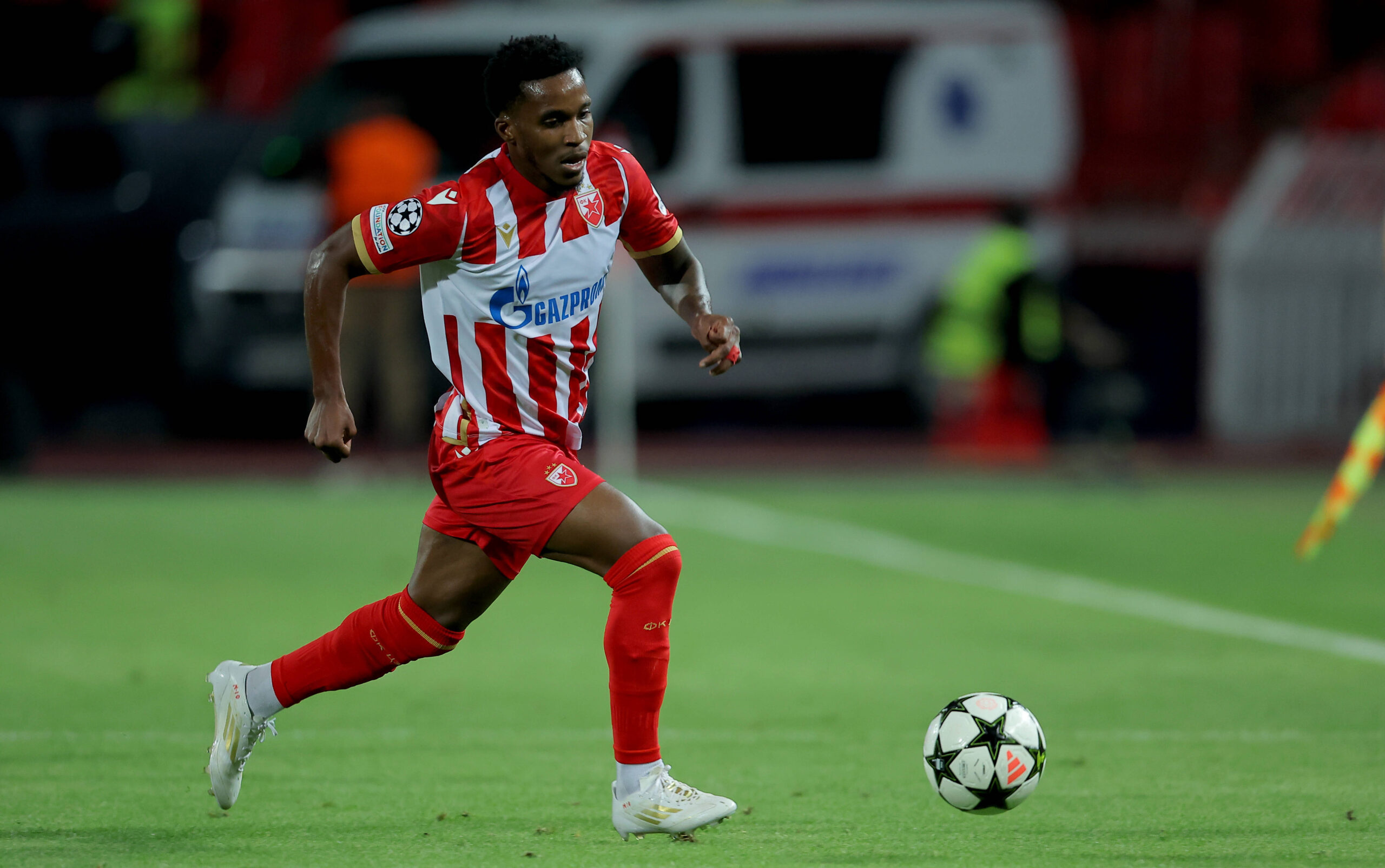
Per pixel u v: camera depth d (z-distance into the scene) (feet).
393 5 231.50
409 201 51.26
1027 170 176.24
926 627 101.50
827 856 51.55
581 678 85.97
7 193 174.81
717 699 80.79
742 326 172.24
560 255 52.08
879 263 173.88
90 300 173.78
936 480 177.27
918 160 174.19
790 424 217.56
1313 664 90.12
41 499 160.35
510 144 51.26
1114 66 230.89
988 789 53.16
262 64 231.71
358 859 50.80
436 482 53.11
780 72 171.83
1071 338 167.73
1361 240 202.80
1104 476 175.22
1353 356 204.64
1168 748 69.10
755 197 171.42
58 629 98.37
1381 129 222.07
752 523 146.10
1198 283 210.79
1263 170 202.18
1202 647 94.94
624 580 51.72
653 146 169.78
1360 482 83.71
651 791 52.19
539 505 51.70
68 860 50.57
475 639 97.35
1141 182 225.97
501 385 52.24
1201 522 148.56
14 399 175.32
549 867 49.98
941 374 176.45
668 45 169.27
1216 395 205.26
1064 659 91.45
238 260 167.43
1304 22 239.50
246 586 114.32
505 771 64.69
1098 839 53.83
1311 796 60.29
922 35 174.40
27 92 232.53
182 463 187.52
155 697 79.61
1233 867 50.39
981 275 167.94
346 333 160.56
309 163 170.30
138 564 123.65
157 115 191.11
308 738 70.90
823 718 76.38
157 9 232.73
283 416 207.51
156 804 58.49
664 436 211.41
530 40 50.44
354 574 119.75
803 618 104.63
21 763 65.46
